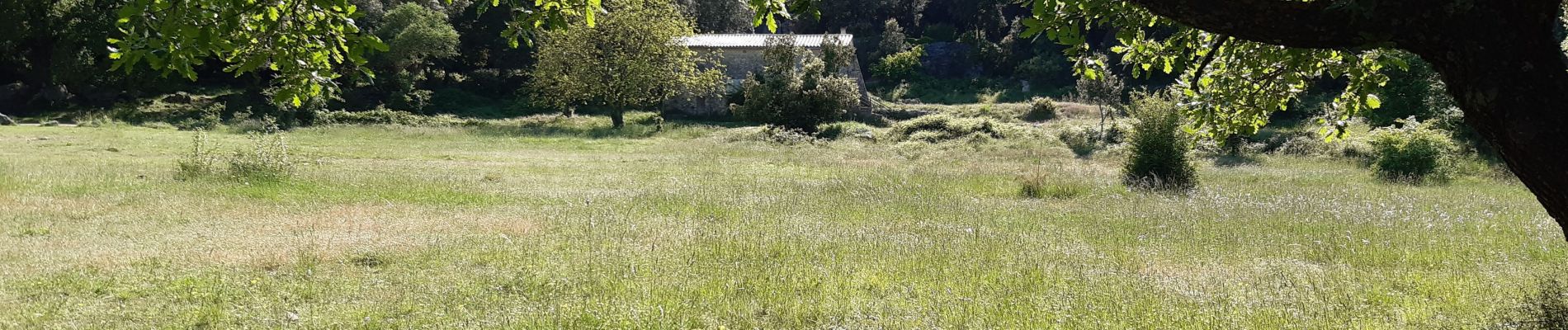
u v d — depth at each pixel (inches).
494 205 487.8
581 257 324.2
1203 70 243.6
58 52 1718.8
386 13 2036.2
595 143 1240.2
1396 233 423.8
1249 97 241.9
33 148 890.1
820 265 318.7
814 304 257.3
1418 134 853.2
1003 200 581.6
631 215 452.8
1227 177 810.8
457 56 2319.1
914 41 2876.5
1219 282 295.6
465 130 1445.6
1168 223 455.5
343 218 422.0
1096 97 1665.8
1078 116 1850.4
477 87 2199.8
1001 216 483.2
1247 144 1188.5
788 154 1066.1
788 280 286.5
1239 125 251.1
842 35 2059.5
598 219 432.8
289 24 162.4
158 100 1791.3
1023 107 1971.0
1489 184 797.9
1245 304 259.6
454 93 2076.8
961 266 318.3
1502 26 129.6
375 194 522.3
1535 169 130.3
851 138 1411.2
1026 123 1768.0
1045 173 695.7
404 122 1572.3
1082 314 246.5
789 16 193.2
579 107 2057.1
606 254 330.0
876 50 2768.2
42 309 231.9
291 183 570.3
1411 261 345.1
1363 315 249.0
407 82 1905.8
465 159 920.3
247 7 155.6
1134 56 241.3
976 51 2706.7
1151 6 153.4
